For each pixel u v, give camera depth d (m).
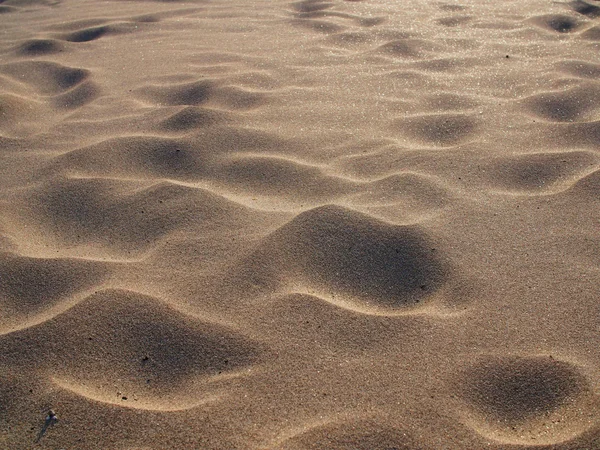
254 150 2.26
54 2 4.82
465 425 1.24
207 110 2.54
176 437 1.24
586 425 1.23
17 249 1.79
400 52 3.27
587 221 1.81
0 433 1.26
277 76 2.96
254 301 1.57
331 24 3.76
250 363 1.40
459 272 1.64
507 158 2.14
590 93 2.62
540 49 3.22
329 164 2.17
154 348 1.45
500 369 1.36
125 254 1.77
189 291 1.61
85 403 1.31
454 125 2.41
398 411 1.27
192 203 1.96
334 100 2.67
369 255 1.71
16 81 3.04
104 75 3.09
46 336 1.48
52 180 2.12
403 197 1.95
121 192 2.05
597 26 3.47
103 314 1.53
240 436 1.23
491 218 1.83
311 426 1.25
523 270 1.64
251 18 4.01
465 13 3.93
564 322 1.47
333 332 1.47
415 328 1.47
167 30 3.84
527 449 1.19
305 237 1.77
